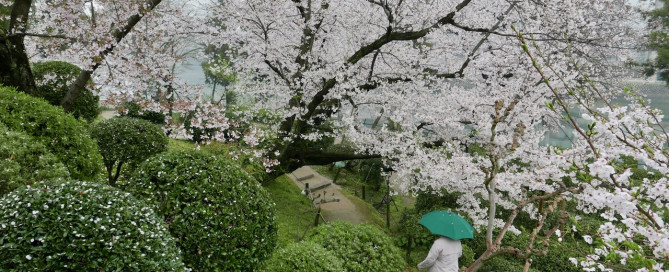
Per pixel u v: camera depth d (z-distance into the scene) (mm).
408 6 8602
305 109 9641
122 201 3338
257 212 4469
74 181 3402
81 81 6941
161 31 7973
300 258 5371
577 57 9195
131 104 12602
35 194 3027
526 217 9203
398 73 9445
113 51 6477
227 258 4121
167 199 4125
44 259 2760
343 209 11203
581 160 5625
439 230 5711
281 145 9828
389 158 9359
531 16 8328
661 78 15562
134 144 7148
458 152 7805
